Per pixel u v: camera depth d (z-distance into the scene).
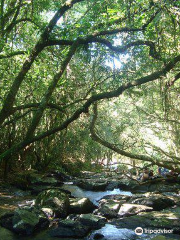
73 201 8.97
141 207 8.73
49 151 17.34
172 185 12.86
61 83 12.15
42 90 13.15
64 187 13.62
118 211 8.48
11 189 11.70
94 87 11.43
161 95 11.34
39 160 16.92
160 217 7.80
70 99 15.32
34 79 12.59
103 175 17.94
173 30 7.62
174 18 6.98
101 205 9.38
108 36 9.66
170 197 10.37
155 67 9.77
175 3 6.91
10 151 7.67
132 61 10.06
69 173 18.95
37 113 7.67
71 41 8.56
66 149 19.02
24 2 11.40
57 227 7.09
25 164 15.87
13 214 7.53
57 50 11.80
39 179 13.47
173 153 16.70
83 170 21.30
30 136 7.73
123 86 8.16
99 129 16.33
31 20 11.12
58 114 15.88
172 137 15.57
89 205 9.03
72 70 13.67
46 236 6.80
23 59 11.84
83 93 15.13
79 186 14.08
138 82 8.10
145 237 6.79
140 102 14.96
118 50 8.68
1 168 13.55
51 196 8.66
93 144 20.81
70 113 15.60
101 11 8.98
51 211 7.99
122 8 7.38
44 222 7.38
